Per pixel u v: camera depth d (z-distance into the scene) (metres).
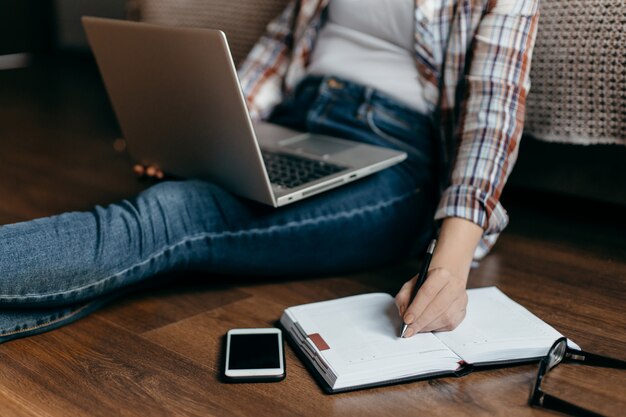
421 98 1.50
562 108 1.65
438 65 1.46
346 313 1.21
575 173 1.74
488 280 1.49
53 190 2.05
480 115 1.33
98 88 3.73
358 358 1.07
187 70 1.23
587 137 1.62
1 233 1.11
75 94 3.57
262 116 1.73
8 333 1.18
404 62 1.50
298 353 1.15
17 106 3.26
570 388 1.04
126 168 2.29
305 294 1.42
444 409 1.02
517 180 1.85
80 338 1.22
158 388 1.06
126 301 1.37
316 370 1.09
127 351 1.18
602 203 1.94
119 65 1.40
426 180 1.51
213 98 1.22
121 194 2.03
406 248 1.54
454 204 1.26
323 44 1.60
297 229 1.38
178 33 1.19
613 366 1.09
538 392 1.01
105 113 3.13
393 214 1.46
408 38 1.47
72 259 1.16
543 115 1.68
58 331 1.24
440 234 1.25
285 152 1.46
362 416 1.00
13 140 2.64
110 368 1.12
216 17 2.35
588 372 1.08
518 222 1.83
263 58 1.75
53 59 4.55
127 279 1.24
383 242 1.48
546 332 1.16
